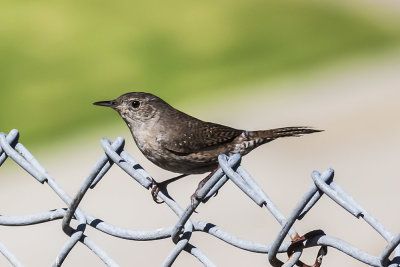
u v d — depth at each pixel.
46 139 18.33
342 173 14.66
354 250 3.20
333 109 18.22
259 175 14.63
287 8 25.75
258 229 12.41
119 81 21.28
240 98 19.81
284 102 19.12
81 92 20.64
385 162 14.98
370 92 19.12
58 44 22.97
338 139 16.28
